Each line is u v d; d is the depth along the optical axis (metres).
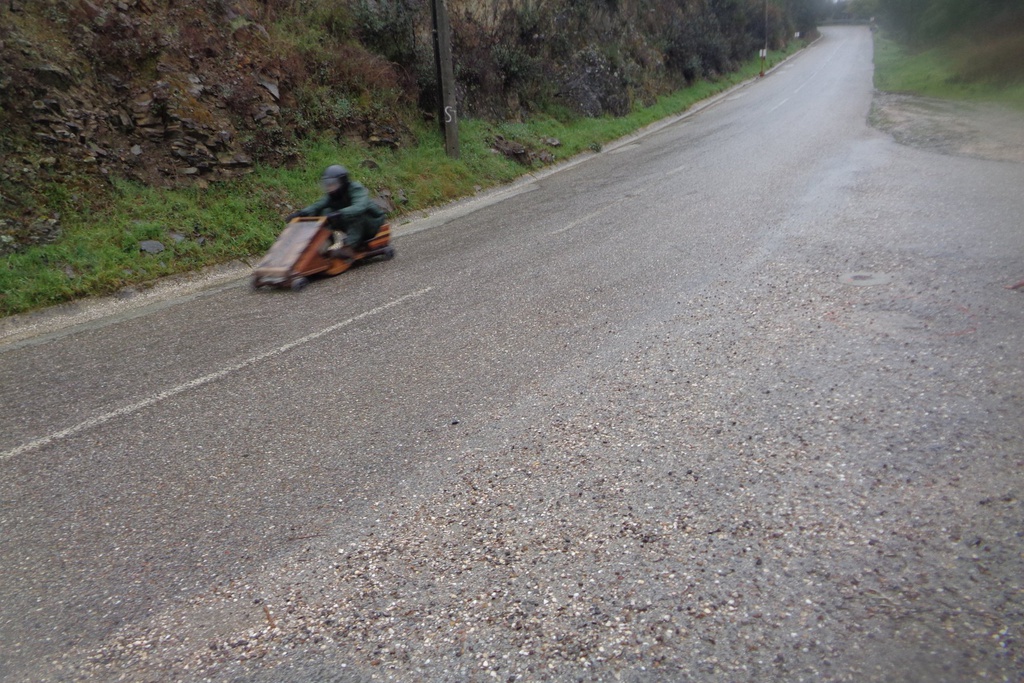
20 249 7.42
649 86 28.69
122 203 8.61
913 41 37.91
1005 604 2.62
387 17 14.54
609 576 2.95
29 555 3.32
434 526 3.38
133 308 7.38
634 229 9.30
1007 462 3.47
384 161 12.69
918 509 3.19
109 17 9.67
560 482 3.66
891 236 7.72
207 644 2.74
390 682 2.51
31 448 4.35
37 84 8.44
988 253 6.77
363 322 6.38
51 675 2.62
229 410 4.74
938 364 4.58
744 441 3.89
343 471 3.90
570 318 6.12
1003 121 16.33
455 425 4.36
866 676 2.36
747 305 6.05
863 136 15.95
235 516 3.54
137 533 3.45
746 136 18.53
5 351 6.22
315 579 3.07
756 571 2.90
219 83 10.55
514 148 16.00
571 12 23.27
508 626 2.73
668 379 4.78
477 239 9.61
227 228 9.23
